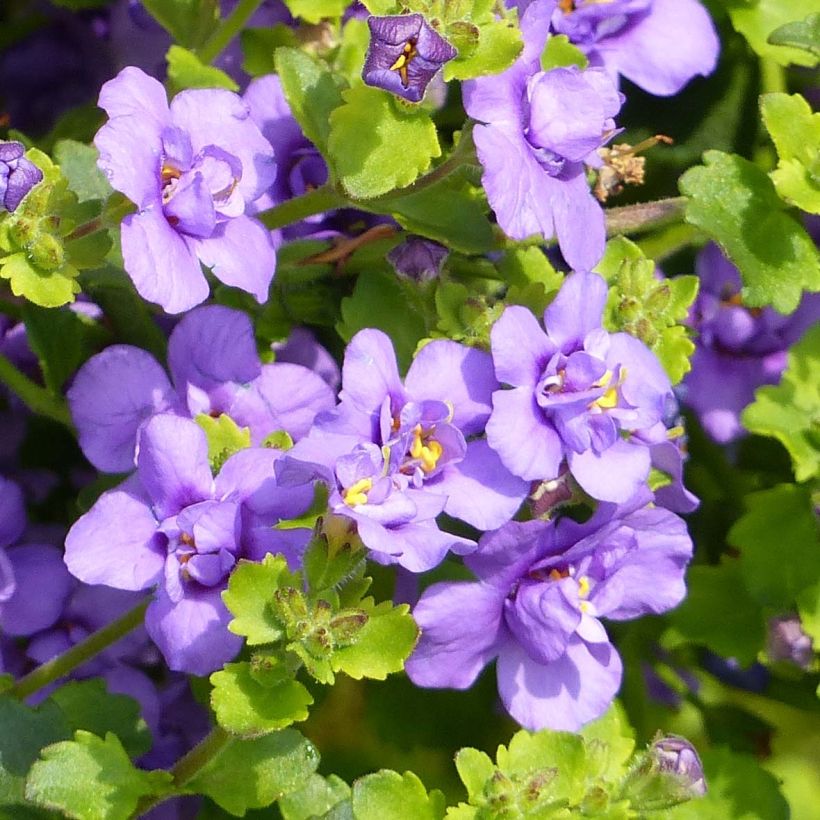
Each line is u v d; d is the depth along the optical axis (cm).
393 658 22
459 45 23
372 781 23
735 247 25
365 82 23
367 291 25
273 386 24
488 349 24
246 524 23
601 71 24
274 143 25
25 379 25
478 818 23
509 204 23
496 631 23
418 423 23
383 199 24
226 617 23
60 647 25
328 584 22
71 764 23
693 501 24
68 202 23
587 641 23
